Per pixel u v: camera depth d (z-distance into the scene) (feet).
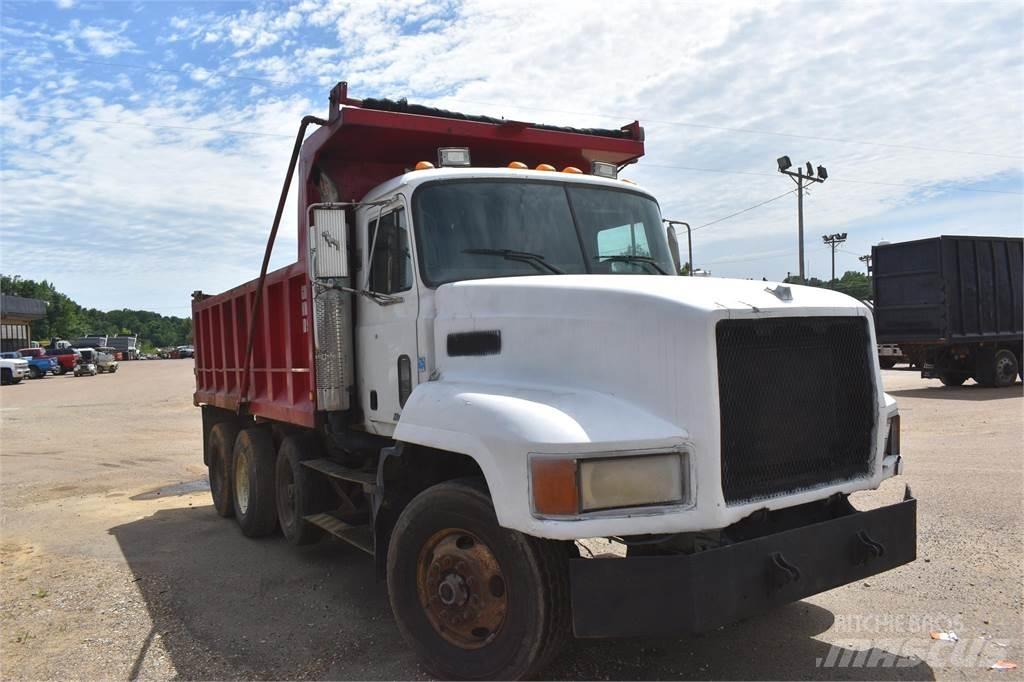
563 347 12.50
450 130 18.33
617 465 10.78
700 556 10.45
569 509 10.57
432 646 12.91
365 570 20.10
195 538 24.07
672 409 11.21
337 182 19.21
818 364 12.60
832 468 12.69
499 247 15.61
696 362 11.08
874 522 12.48
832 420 12.74
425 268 15.23
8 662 14.56
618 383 11.79
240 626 16.11
